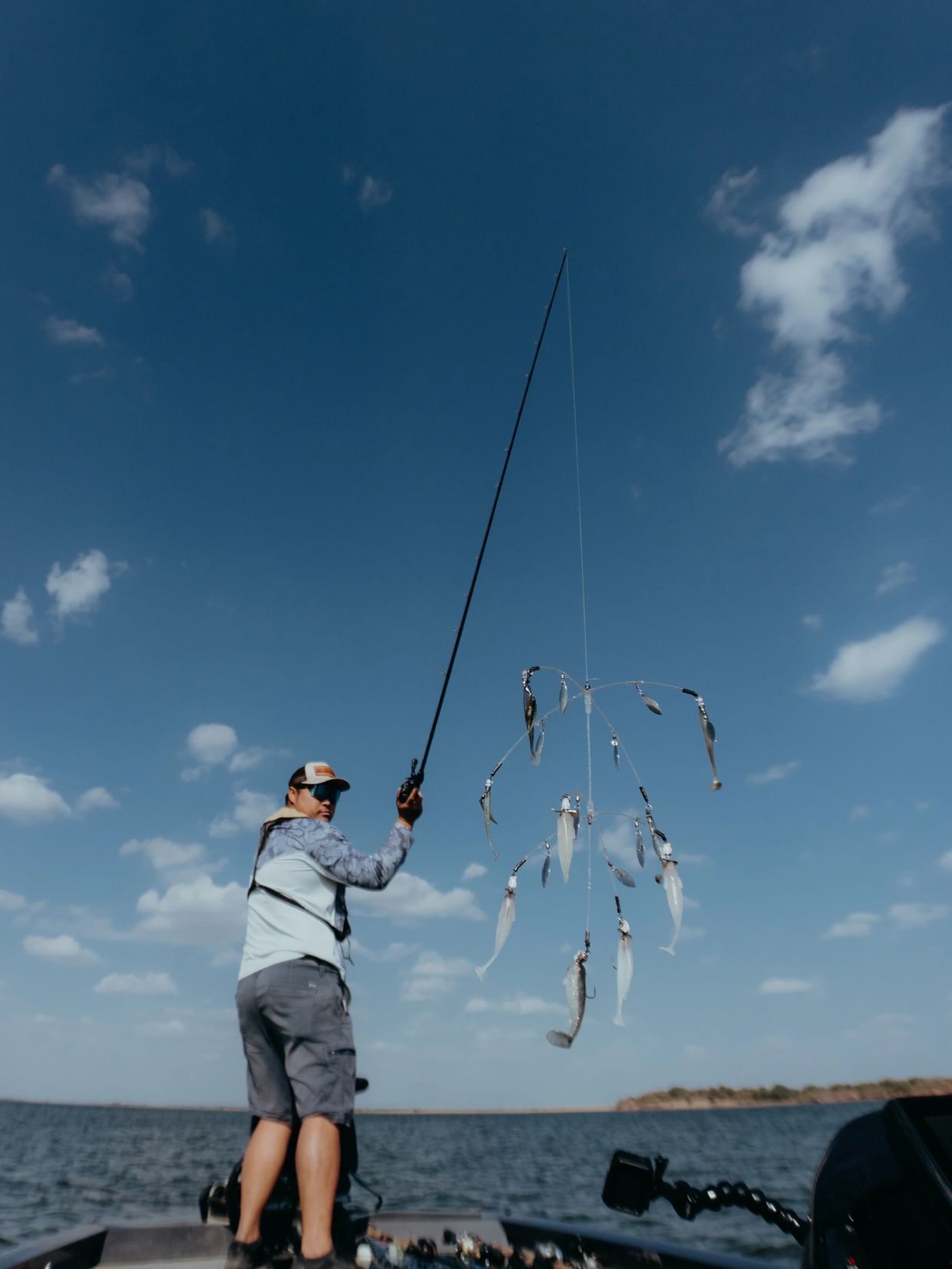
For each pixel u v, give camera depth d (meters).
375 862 2.78
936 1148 1.82
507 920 3.06
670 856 2.98
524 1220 3.08
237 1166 2.74
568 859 3.10
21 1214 14.28
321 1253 2.16
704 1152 37.00
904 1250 1.71
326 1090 2.42
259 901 2.73
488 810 3.22
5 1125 73.19
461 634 3.63
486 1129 93.75
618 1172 2.51
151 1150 43.00
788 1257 8.91
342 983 2.64
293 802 3.16
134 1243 2.60
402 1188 19.22
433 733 3.22
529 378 4.67
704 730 3.09
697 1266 2.44
